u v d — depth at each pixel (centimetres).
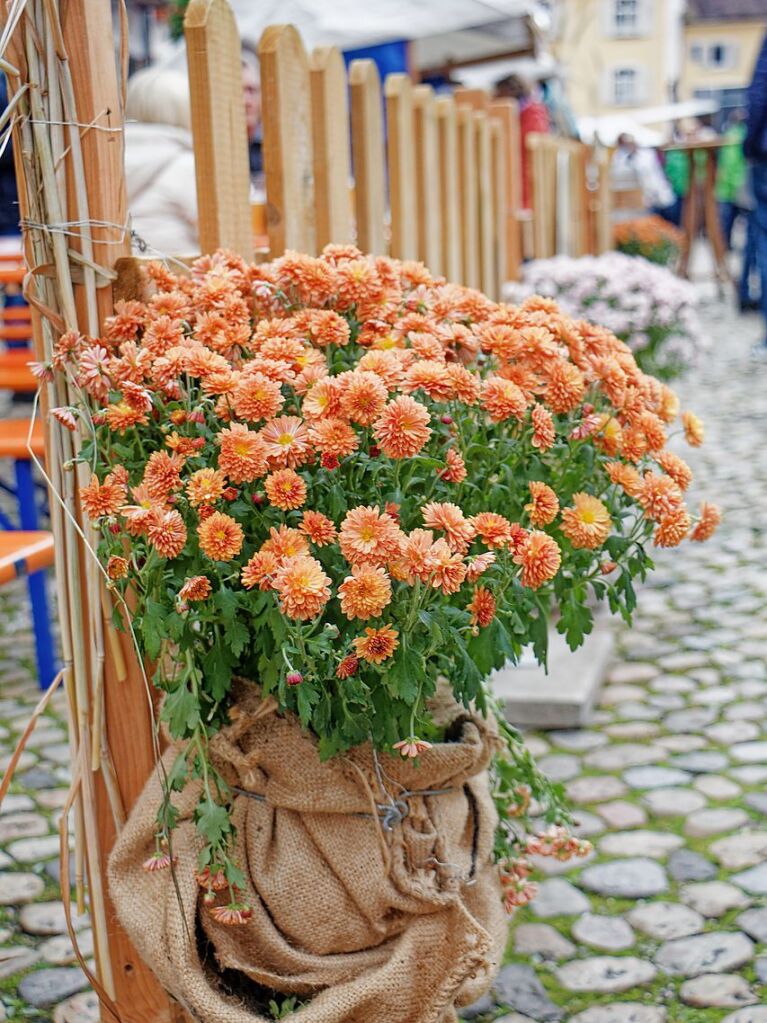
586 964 234
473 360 193
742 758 316
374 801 184
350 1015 183
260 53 238
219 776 184
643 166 1530
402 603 169
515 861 223
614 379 194
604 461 199
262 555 164
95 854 206
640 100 3831
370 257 208
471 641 180
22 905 264
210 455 179
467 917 186
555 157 536
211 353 177
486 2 670
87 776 204
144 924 186
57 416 178
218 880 179
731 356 907
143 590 180
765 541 488
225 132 217
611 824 286
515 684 345
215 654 175
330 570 176
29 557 349
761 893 255
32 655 418
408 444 167
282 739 185
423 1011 186
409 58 720
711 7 4247
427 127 332
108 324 190
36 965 244
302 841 188
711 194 1305
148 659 201
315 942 187
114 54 192
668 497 190
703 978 229
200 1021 181
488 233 405
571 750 324
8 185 587
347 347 198
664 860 269
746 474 585
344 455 171
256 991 192
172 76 354
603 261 460
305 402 173
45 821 301
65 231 188
